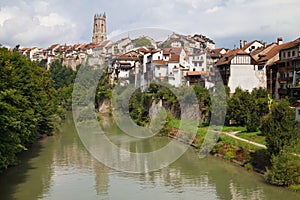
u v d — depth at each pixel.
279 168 23.58
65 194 22.36
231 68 54.19
